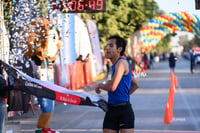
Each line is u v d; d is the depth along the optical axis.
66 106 23.16
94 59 42.53
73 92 10.33
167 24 76.69
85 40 39.09
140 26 52.62
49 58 14.04
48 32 13.53
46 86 10.44
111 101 9.35
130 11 47.28
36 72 13.75
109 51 9.44
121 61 9.23
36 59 13.65
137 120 18.30
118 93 9.27
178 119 18.53
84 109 22.02
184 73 60.84
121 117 9.30
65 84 28.72
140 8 48.12
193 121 17.95
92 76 41.59
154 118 18.81
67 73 30.36
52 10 14.20
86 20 41.09
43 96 10.33
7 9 14.77
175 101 25.56
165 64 110.94
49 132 13.01
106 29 45.41
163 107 22.56
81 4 21.00
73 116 19.77
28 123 17.28
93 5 21.08
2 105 10.73
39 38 13.45
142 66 60.16
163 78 49.75
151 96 28.62
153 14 57.91
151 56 84.00
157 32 79.88
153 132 15.57
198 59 82.25
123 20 46.38
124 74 9.27
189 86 36.88
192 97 27.75
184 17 68.69
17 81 10.48
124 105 9.29
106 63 49.34
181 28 78.00
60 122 18.12
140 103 24.56
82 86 34.34
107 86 9.15
